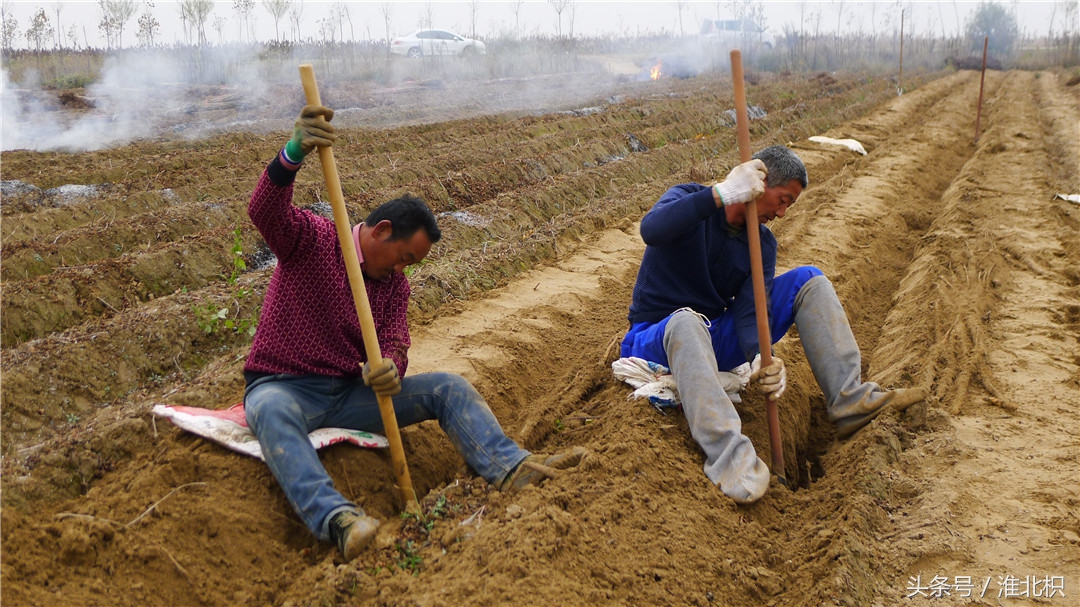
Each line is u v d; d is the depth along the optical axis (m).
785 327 4.39
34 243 6.79
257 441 3.55
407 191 9.16
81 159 10.74
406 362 3.78
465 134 13.77
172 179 9.56
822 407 5.01
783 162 3.86
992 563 3.30
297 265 3.42
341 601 2.92
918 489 3.79
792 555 3.45
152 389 5.11
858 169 11.93
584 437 4.30
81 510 3.20
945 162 13.49
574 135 13.48
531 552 3.03
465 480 3.67
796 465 4.46
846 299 6.71
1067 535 3.46
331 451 3.60
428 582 3.00
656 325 4.30
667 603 3.04
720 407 3.90
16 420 4.55
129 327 5.35
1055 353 5.51
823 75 26.33
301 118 3.05
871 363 5.72
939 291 6.41
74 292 6.00
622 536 3.29
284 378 3.54
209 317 5.63
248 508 3.35
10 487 3.37
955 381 5.00
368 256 3.48
